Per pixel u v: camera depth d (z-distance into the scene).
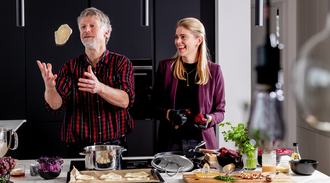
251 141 1.66
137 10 3.71
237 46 3.66
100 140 2.08
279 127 0.47
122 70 2.11
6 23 3.63
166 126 2.22
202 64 2.20
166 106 2.28
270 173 1.53
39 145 3.70
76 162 1.87
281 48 4.20
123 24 3.71
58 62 3.68
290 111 4.14
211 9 3.78
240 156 1.76
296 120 4.10
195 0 3.75
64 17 3.66
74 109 2.09
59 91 2.03
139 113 3.78
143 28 3.72
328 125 0.33
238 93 3.67
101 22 2.08
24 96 3.69
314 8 3.50
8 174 1.43
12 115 3.68
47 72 1.86
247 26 3.66
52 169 1.57
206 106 2.22
